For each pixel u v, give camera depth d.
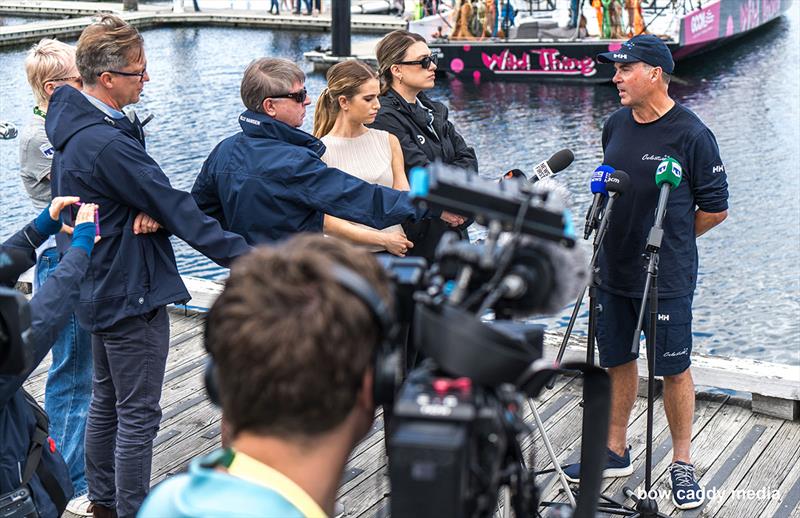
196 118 16.41
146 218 3.06
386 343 1.16
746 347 8.09
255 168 3.25
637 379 4.16
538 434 4.23
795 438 4.16
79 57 3.05
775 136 14.75
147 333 3.16
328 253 1.17
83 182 3.00
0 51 23.61
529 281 1.25
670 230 3.62
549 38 19.98
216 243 3.06
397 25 24.62
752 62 20.48
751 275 9.58
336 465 1.15
